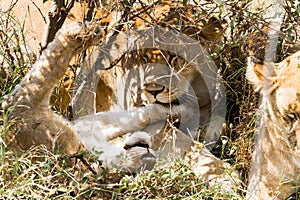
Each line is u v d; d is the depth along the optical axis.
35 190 7.28
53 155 7.45
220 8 9.38
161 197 7.73
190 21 9.91
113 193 7.61
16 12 10.72
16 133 7.74
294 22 9.78
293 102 8.30
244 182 8.85
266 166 8.64
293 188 8.70
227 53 9.98
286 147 8.48
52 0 9.50
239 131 9.41
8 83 9.33
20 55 9.66
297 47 9.66
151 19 9.56
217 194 8.02
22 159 7.45
